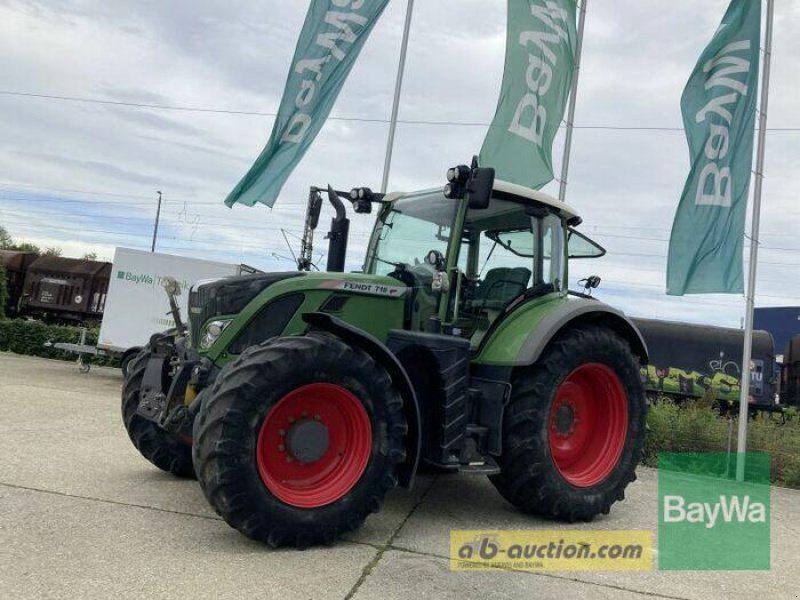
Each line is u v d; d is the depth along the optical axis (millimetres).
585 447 4738
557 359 4340
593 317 4840
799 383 17734
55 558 2953
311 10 8273
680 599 3129
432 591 2947
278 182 8070
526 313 4562
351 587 2906
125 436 5988
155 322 11523
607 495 4504
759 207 7477
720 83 7566
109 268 17328
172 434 4402
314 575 3012
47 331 14391
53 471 4504
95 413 7219
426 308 4418
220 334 3865
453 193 4258
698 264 7512
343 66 8219
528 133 7914
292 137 8156
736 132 7520
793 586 3465
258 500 3223
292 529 3301
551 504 4250
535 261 4859
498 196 4746
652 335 15445
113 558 3012
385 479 3574
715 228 7473
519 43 7965
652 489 5883
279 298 3986
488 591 3016
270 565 3086
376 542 3596
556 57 8086
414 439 3703
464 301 4488
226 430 3186
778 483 7117
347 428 3619
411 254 4684
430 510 4391
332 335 3764
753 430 8281
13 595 2537
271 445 3428
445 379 3926
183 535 3420
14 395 8070
